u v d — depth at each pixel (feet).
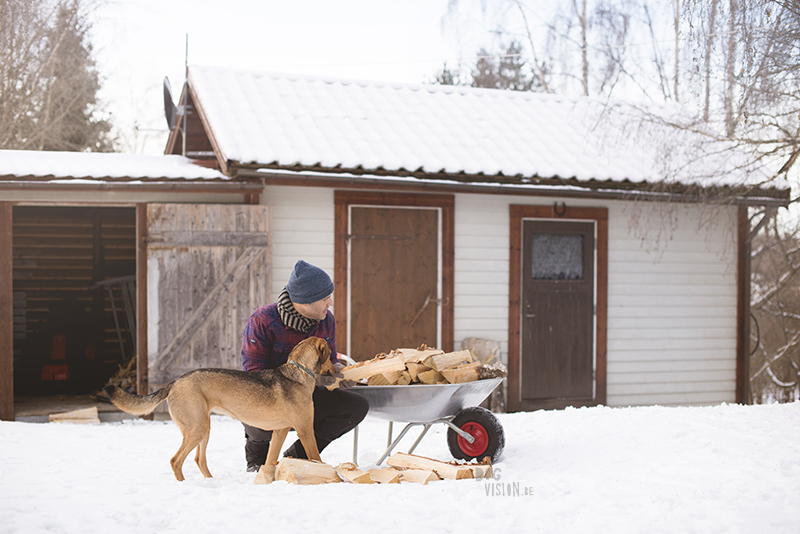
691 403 31.12
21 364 36.14
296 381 12.99
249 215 25.41
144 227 25.36
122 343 36.50
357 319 27.32
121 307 37.86
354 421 14.19
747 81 24.85
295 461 12.39
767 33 23.79
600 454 14.96
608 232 30.04
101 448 18.06
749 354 31.83
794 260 50.24
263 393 12.81
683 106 28.04
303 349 13.21
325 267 26.96
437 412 14.82
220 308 25.11
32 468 14.35
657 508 10.62
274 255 26.45
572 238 29.78
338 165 25.44
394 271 27.76
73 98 56.29
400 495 11.23
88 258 37.81
